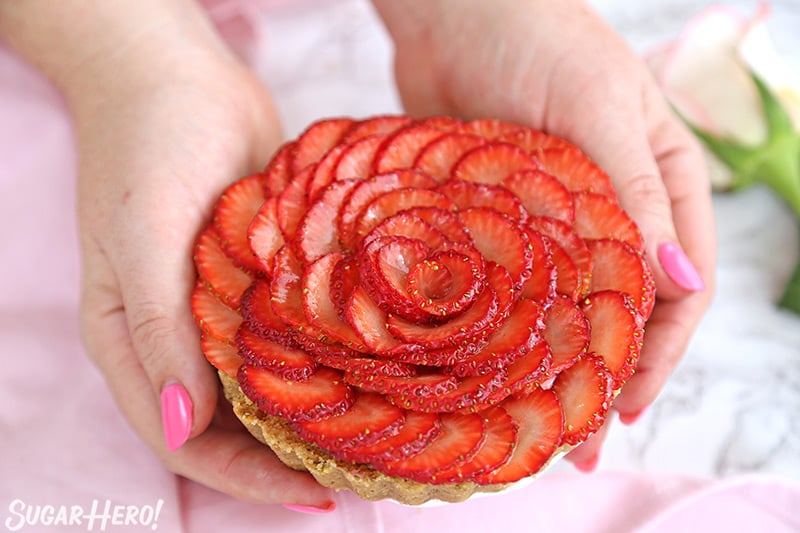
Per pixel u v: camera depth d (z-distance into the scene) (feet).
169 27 1.39
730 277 1.45
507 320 1.05
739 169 1.47
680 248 1.22
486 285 1.05
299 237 1.11
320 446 1.04
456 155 1.18
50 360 1.36
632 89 1.32
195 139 1.29
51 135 1.46
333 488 1.12
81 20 1.38
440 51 1.45
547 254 1.09
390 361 1.03
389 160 1.17
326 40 1.74
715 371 1.38
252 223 1.14
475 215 1.10
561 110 1.33
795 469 1.30
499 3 1.38
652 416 1.35
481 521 1.21
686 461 1.31
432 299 1.06
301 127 1.62
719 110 1.49
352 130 1.22
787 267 1.46
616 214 1.16
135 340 1.18
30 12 1.39
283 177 1.19
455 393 1.02
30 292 1.41
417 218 1.09
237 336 1.09
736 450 1.32
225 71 1.40
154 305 1.18
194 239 1.23
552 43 1.34
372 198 1.13
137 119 1.30
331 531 1.18
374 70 1.70
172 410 1.14
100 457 1.27
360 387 1.04
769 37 1.66
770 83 1.51
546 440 1.04
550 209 1.15
